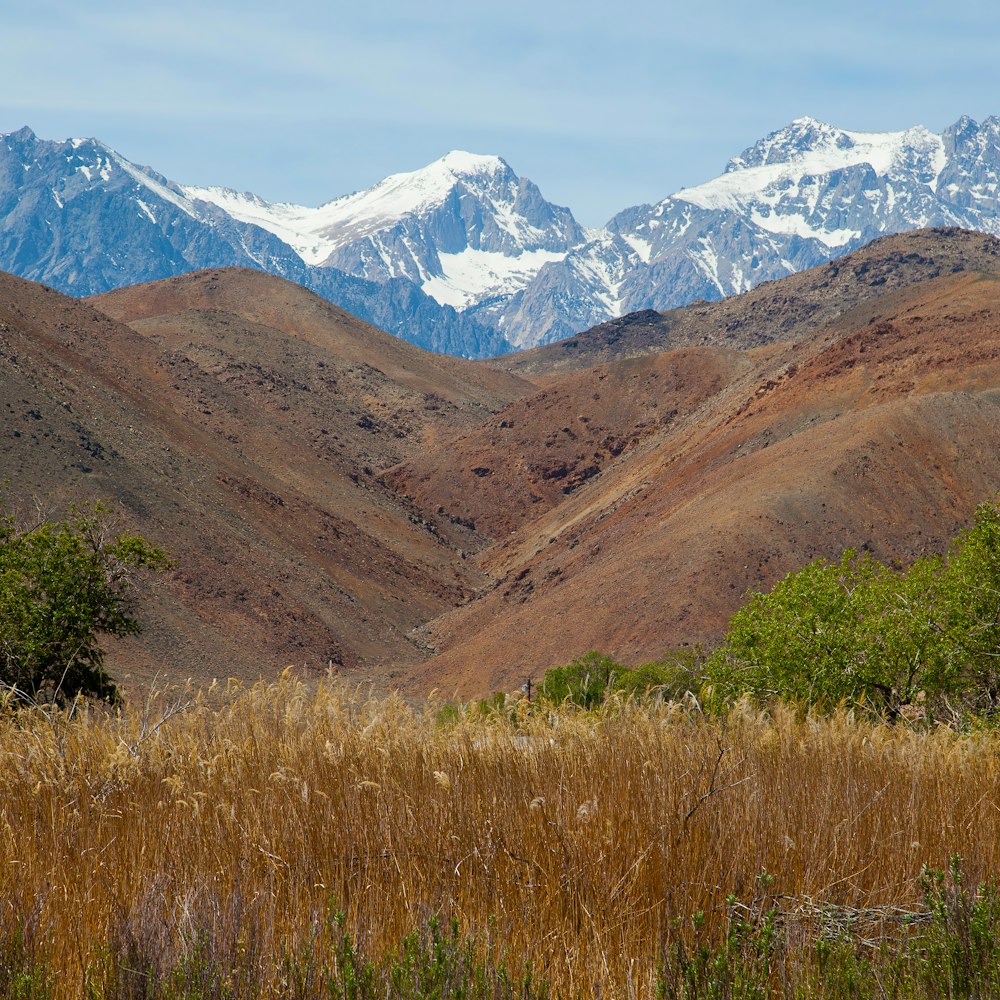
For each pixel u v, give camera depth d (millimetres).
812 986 5332
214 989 5133
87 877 6152
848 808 7266
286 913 5902
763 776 7703
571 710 9930
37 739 8281
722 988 5164
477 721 9156
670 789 7172
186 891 5828
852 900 6363
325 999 5176
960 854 6801
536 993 5199
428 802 7031
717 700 11305
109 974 5227
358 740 8047
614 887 6109
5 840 6621
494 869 6387
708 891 6125
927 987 5379
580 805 6840
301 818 6816
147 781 7500
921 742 9773
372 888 6172
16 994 5078
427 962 5215
